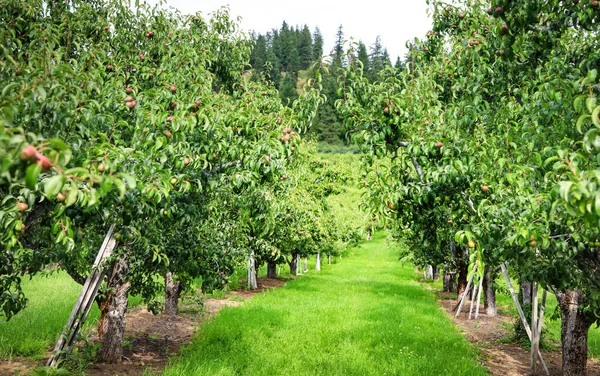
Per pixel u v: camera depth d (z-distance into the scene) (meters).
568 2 4.14
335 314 11.95
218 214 8.09
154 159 4.45
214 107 5.73
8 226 3.04
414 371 7.27
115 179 2.08
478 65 6.14
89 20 7.33
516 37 4.99
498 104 6.42
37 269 5.12
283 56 103.81
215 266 8.84
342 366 7.40
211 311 12.66
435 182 5.04
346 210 35.16
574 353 7.21
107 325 7.29
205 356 7.62
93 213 3.91
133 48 7.73
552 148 4.39
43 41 4.10
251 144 5.48
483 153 5.06
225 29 9.36
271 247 15.37
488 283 13.81
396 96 5.48
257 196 7.17
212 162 5.74
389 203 5.39
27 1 5.38
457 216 5.39
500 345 10.38
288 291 16.81
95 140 3.83
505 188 4.59
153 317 11.24
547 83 4.48
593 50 4.94
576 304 7.25
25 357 7.21
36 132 2.98
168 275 11.46
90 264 6.73
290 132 5.38
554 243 4.03
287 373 7.04
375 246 47.69
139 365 7.28
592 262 4.60
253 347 8.49
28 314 9.53
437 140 5.14
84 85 3.90
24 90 2.73
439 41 7.81
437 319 12.09
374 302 14.36
